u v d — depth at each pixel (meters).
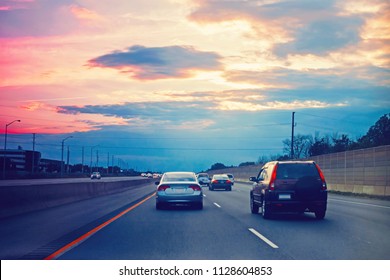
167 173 24.39
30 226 15.62
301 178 17.97
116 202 28.70
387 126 74.12
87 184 33.19
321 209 18.19
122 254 10.53
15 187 20.02
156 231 14.36
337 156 46.72
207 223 16.72
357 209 23.05
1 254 10.50
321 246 11.57
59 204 25.58
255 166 91.06
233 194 40.44
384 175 36.06
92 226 15.66
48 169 160.50
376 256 10.27
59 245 11.69
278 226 15.79
